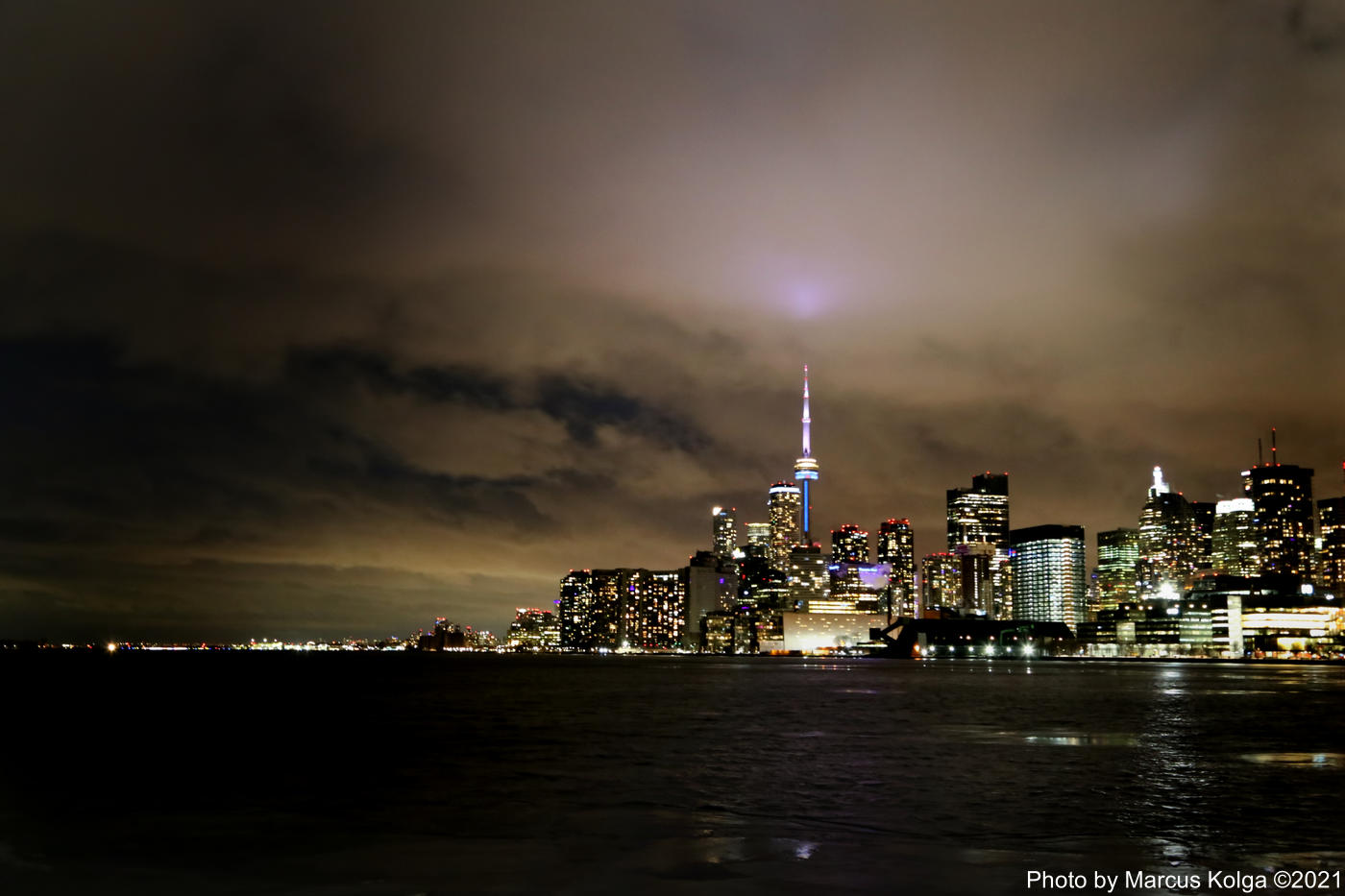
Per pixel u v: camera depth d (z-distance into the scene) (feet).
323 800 173.68
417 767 220.02
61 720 380.99
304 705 477.36
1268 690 654.12
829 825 146.51
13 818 158.30
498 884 110.42
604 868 117.19
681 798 172.96
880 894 105.40
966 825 146.61
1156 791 181.37
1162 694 590.55
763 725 338.34
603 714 401.90
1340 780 197.67
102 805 171.32
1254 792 180.34
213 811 163.94
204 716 398.42
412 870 117.39
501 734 305.94
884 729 321.11
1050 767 216.95
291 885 111.24
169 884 112.88
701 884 109.91
